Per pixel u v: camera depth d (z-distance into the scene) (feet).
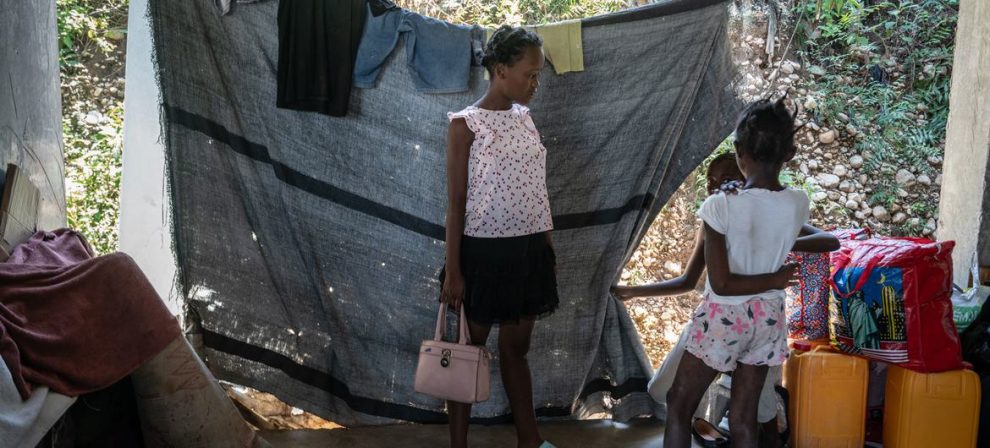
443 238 12.36
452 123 10.25
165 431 9.57
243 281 12.25
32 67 11.01
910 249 11.11
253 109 11.87
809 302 12.10
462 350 10.39
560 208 12.48
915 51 22.99
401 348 12.61
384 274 12.43
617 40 12.03
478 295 10.43
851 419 11.51
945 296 11.17
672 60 12.17
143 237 12.05
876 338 11.28
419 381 10.48
